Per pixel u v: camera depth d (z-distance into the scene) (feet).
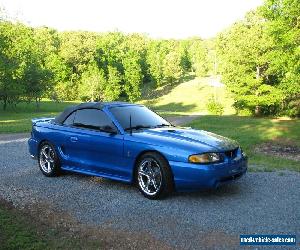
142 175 21.17
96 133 23.34
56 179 25.31
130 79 325.83
